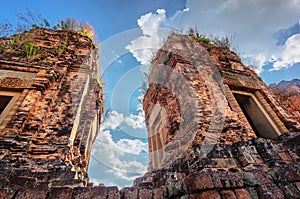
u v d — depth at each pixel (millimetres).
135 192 2381
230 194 2113
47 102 4844
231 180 2250
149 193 2391
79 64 6762
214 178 2223
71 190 2238
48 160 3559
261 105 5980
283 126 5227
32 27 7625
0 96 4773
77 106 5254
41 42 7207
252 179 2314
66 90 5645
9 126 3920
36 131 4098
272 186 2264
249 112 6164
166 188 2504
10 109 4340
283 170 2473
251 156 3510
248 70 7344
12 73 5156
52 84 5418
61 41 7488
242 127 4715
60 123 4613
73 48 7445
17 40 6559
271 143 3783
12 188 2113
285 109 5906
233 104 5461
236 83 6230
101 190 2303
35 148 3822
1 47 6125
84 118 6527
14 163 3318
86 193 2230
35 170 3285
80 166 5055
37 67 5504
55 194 2160
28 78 5168
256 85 6488
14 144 3613
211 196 2070
